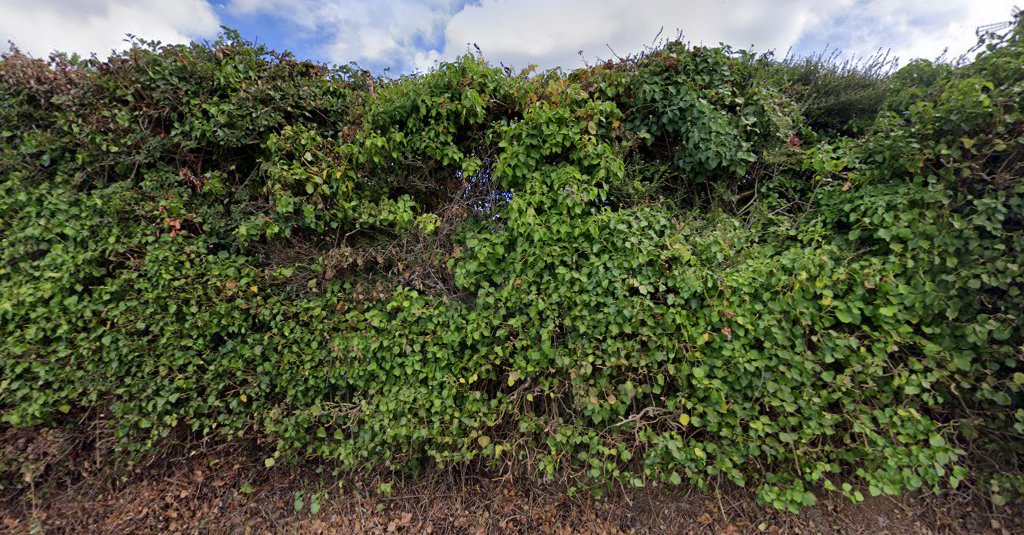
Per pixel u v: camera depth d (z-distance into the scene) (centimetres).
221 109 321
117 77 319
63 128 312
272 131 339
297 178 294
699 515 311
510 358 295
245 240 311
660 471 282
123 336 297
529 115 305
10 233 296
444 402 300
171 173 325
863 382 257
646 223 284
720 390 265
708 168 354
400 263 318
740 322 257
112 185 313
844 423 266
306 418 313
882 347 250
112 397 306
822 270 258
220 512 320
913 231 256
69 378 294
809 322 252
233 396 323
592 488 315
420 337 304
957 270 250
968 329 238
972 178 258
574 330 290
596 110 310
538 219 287
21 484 304
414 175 340
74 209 302
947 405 269
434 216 312
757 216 346
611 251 283
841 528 294
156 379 302
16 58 321
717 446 274
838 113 529
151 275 301
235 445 336
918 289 249
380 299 316
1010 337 244
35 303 289
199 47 342
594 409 275
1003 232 241
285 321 317
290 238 331
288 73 358
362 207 319
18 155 311
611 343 276
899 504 295
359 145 320
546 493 329
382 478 333
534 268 290
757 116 371
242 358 313
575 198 279
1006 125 246
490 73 320
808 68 547
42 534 294
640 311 273
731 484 315
